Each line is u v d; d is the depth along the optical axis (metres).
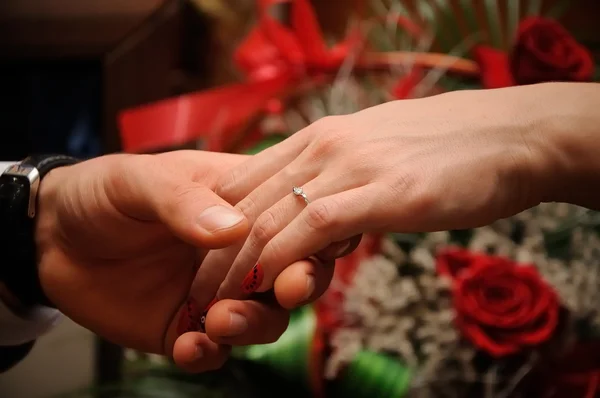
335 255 0.41
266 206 0.42
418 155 0.40
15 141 0.69
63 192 0.46
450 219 0.39
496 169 0.39
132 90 0.63
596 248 0.52
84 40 0.63
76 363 0.62
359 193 0.39
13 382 0.61
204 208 0.39
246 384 0.54
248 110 0.58
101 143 0.63
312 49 0.59
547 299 0.48
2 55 0.66
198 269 0.47
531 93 0.41
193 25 0.67
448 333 0.49
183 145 0.63
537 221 0.53
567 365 0.50
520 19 0.65
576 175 0.40
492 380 0.49
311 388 0.52
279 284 0.40
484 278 0.49
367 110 0.42
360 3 0.71
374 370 0.50
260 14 0.60
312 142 0.42
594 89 0.41
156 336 0.48
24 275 0.47
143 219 0.44
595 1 0.66
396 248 0.53
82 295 0.48
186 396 0.55
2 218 0.47
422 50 0.62
